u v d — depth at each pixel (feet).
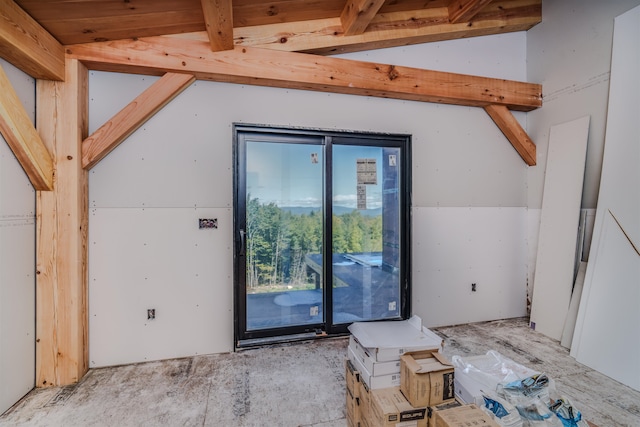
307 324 9.27
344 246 9.55
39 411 5.98
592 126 8.84
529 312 10.87
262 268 8.93
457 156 10.32
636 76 7.52
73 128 7.02
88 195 7.55
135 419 5.77
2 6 5.28
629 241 7.32
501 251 10.79
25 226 6.49
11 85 5.91
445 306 10.29
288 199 9.05
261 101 8.60
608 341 7.33
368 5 7.04
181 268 8.18
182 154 8.14
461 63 10.08
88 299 7.55
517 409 4.14
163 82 7.68
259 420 5.75
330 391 6.66
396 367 4.84
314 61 8.36
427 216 10.08
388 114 9.62
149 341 7.97
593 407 6.03
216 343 8.41
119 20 6.55
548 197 9.94
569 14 9.43
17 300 6.27
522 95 10.27
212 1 5.86
